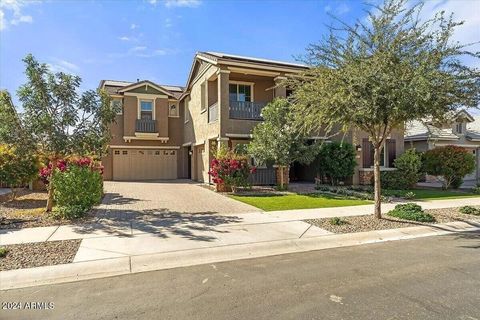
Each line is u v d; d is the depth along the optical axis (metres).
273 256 5.83
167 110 23.97
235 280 4.63
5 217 8.81
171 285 4.46
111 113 9.84
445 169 16.31
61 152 9.26
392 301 3.88
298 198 12.91
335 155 16.83
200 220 8.58
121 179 23.00
